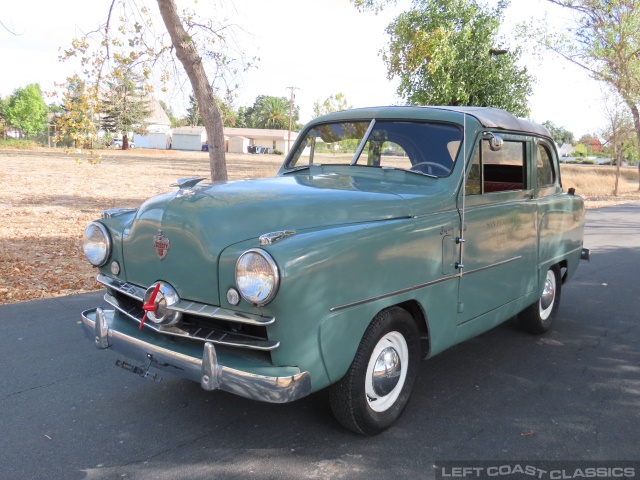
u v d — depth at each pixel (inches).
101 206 590.6
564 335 223.3
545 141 205.6
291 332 112.7
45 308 238.5
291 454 129.6
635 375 183.0
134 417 146.4
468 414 152.3
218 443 134.0
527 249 189.2
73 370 175.8
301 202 130.3
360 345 127.3
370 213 134.0
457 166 156.2
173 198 134.6
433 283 143.9
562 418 151.3
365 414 131.3
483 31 525.7
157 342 126.9
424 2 522.6
